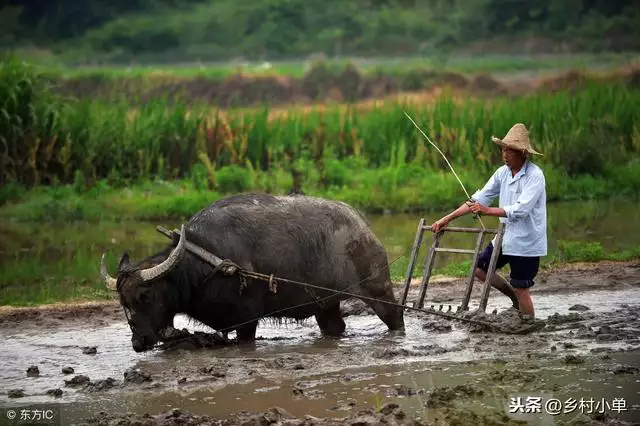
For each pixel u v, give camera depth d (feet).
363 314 46.65
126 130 94.84
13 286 54.75
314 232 40.01
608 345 38.50
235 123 100.99
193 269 38.78
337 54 192.03
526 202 39.96
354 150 98.73
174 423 29.68
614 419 29.73
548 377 34.19
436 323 42.86
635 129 99.50
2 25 197.36
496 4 201.67
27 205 82.53
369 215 79.61
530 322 40.83
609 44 185.37
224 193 86.02
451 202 82.64
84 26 203.62
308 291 40.14
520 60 177.68
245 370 35.73
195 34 197.16
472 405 31.27
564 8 198.39
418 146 94.17
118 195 85.61
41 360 38.58
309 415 30.58
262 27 198.39
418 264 58.18
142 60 191.52
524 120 97.91
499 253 40.86
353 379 34.50
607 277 53.11
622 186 88.33
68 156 91.61
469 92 143.33
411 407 31.24
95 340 41.93
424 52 192.44
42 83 99.50
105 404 32.35
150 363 37.55
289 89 148.15
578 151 92.43
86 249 65.98
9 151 91.20
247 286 39.09
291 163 95.14
